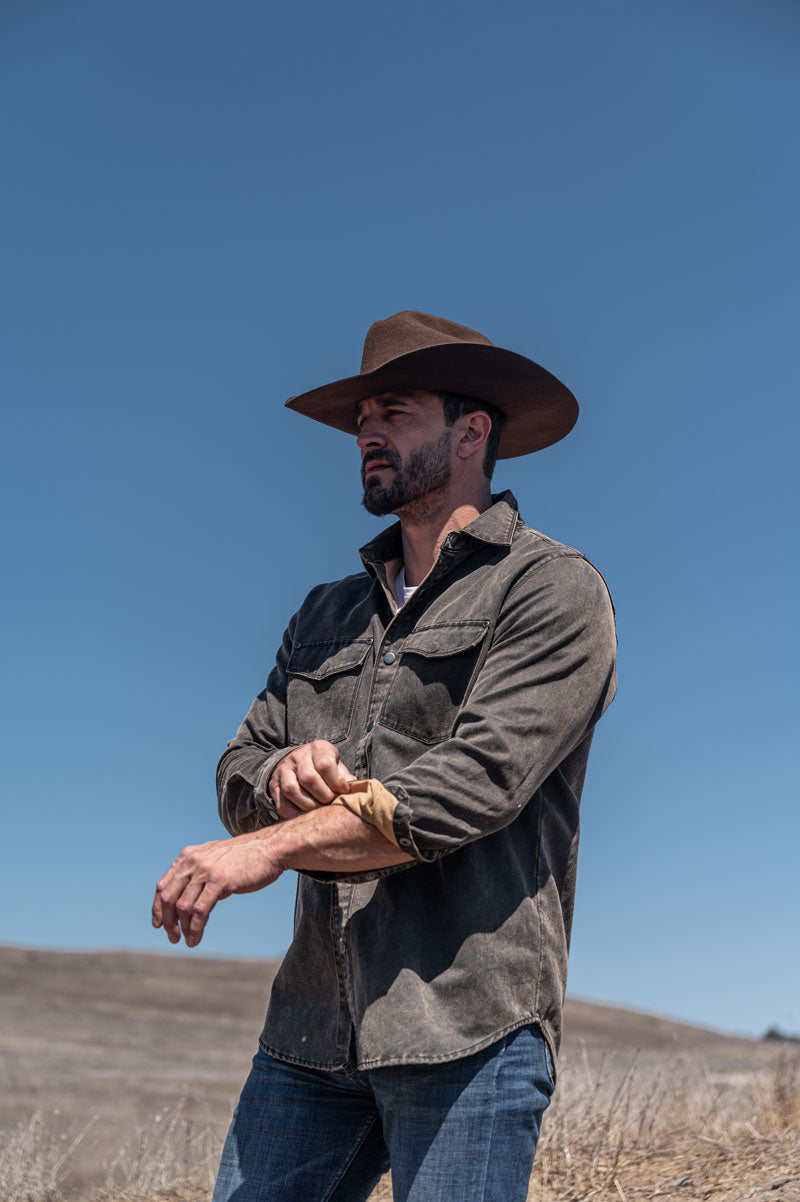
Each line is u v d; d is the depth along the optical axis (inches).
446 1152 85.6
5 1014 861.8
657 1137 230.8
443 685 96.2
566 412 118.6
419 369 104.4
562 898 98.3
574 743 93.4
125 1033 831.7
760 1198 167.0
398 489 105.3
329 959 96.2
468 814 85.9
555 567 96.6
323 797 88.4
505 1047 88.0
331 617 109.2
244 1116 101.1
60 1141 297.4
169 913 86.8
